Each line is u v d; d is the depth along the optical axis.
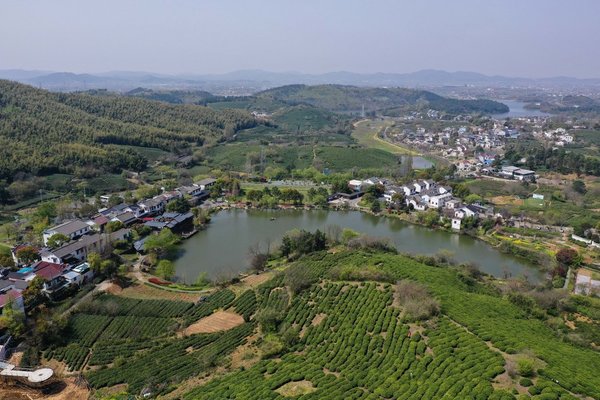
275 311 89.00
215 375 71.88
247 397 61.59
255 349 79.94
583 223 152.12
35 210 167.62
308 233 131.62
